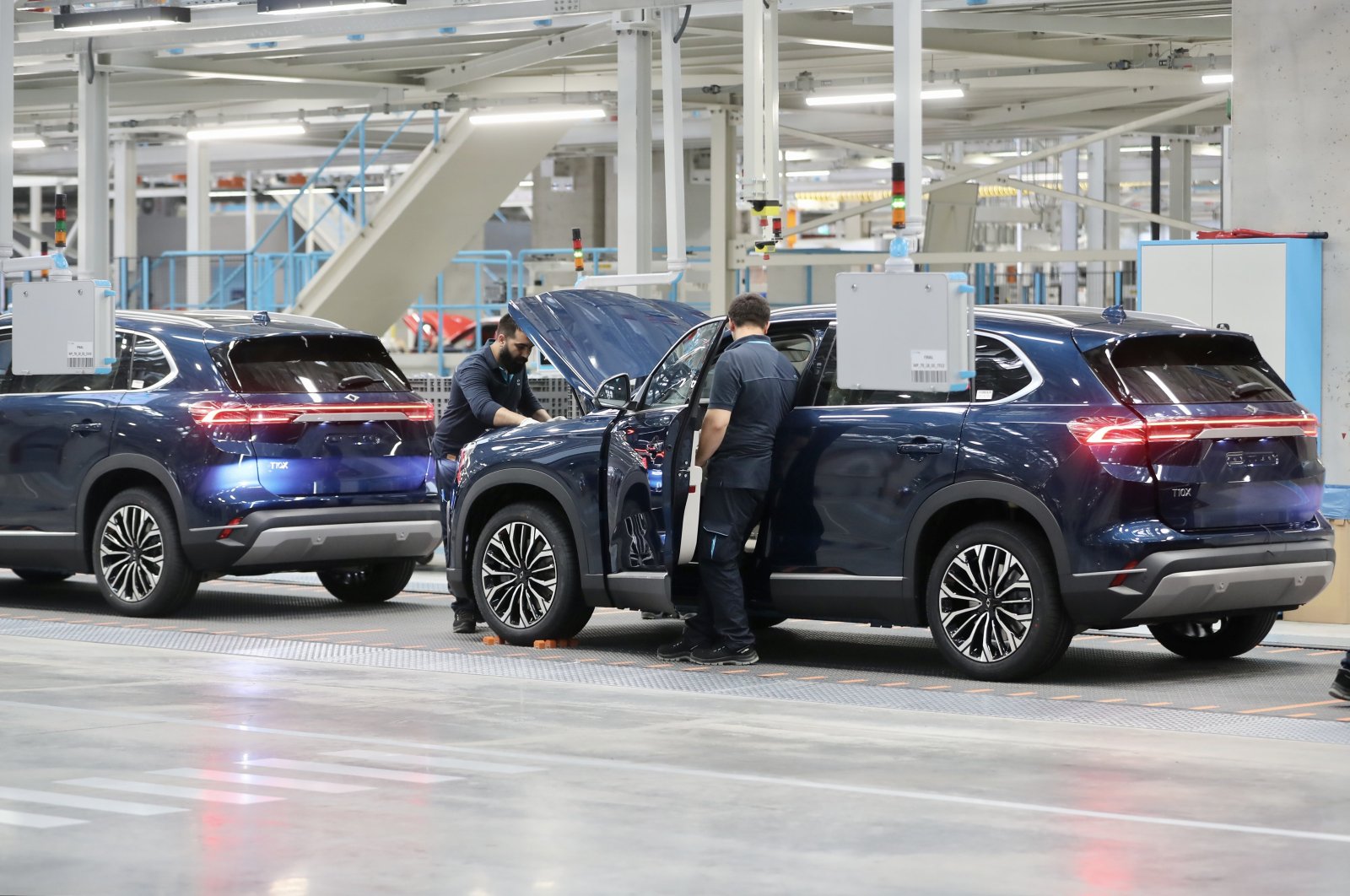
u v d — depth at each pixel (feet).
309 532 63.00
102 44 105.91
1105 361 48.75
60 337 66.13
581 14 90.68
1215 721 44.19
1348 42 70.54
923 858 29.71
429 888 27.61
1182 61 118.21
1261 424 49.57
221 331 64.80
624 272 93.09
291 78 119.65
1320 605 63.82
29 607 68.39
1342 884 28.14
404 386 67.41
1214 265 71.77
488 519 60.23
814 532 52.49
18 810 33.17
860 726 43.21
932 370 49.88
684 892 27.48
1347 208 70.74
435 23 93.15
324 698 46.96
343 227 144.25
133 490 64.54
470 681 50.34
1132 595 47.37
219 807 33.50
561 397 86.89
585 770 37.29
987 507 51.11
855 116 150.71
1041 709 45.85
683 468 52.16
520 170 135.23
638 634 61.72
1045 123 160.04
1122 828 32.07
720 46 109.70
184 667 52.70
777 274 161.89
